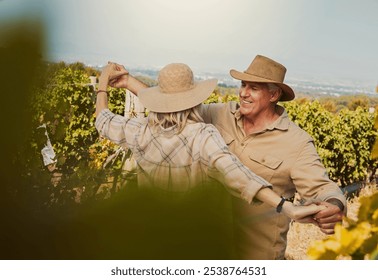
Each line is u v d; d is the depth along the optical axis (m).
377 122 0.97
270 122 2.51
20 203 1.77
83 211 1.26
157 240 1.12
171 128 1.94
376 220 0.87
